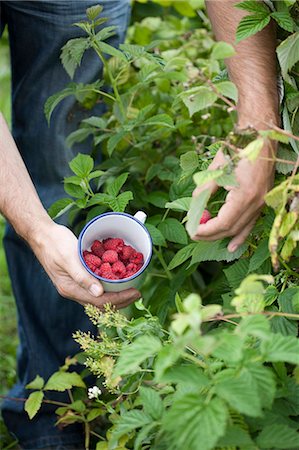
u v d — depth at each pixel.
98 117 2.24
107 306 1.61
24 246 2.37
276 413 1.40
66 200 1.92
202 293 2.31
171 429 1.21
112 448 1.69
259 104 1.58
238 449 1.33
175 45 2.63
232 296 1.69
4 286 3.00
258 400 1.19
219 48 1.41
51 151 2.27
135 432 1.75
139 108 2.34
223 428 1.16
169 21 2.81
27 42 2.21
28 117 2.28
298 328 1.58
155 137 2.21
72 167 1.89
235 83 1.62
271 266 1.69
